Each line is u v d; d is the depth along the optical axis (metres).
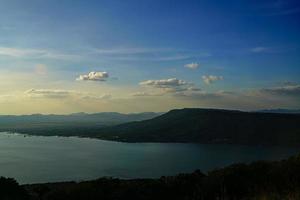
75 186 23.98
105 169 119.19
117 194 22.81
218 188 19.80
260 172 19.80
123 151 186.00
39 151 184.38
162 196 22.34
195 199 20.25
